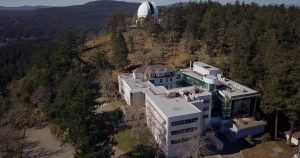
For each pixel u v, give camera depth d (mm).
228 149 62938
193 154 57188
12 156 60625
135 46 126375
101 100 87125
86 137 47469
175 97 67062
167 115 56031
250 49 86125
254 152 61875
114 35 115938
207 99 66938
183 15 138375
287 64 64125
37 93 81562
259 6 152500
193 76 85812
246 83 80062
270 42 92438
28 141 69062
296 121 66875
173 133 56594
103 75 97500
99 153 47531
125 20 159250
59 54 90812
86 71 102938
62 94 64688
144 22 140125
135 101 77875
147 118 70625
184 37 129250
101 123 55000
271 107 65250
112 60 106688
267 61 80688
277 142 66375
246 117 72000
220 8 137625
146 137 65000
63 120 58688
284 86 62500
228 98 69188
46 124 78188
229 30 110125
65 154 62969
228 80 82625
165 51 120500
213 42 113562
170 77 89062
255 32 103688
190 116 56906
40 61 111875
